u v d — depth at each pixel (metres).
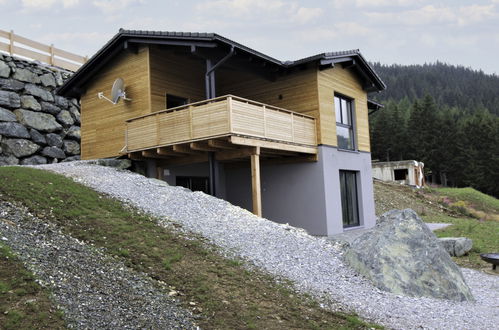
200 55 11.73
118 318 4.14
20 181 8.21
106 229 6.75
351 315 5.41
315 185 13.41
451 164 49.22
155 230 7.26
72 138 19.38
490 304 6.69
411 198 26.31
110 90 14.48
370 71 15.63
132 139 12.60
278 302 5.37
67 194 8.11
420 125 52.28
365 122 16.55
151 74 13.27
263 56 12.45
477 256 10.45
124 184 10.27
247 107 10.81
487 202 28.95
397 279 7.03
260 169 14.66
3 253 4.77
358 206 15.63
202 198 10.40
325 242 9.18
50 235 5.93
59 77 19.31
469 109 91.81
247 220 9.39
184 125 11.11
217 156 11.97
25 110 17.30
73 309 4.10
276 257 7.42
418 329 5.21
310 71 13.62
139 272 5.43
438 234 13.15
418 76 140.88
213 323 4.44
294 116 12.65
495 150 47.59
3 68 16.81
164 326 4.18
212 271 5.98
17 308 3.86
